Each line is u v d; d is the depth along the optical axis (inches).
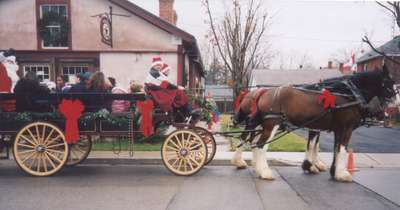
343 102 230.7
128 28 454.3
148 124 243.3
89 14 454.6
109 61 458.6
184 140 243.0
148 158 292.4
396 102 244.8
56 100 246.2
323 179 235.1
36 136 240.7
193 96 275.0
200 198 189.2
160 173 253.8
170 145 243.6
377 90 239.8
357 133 550.6
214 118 288.0
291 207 173.5
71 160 275.6
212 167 277.6
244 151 332.8
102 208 171.6
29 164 264.5
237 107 294.8
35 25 455.8
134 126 253.0
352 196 193.8
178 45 453.4
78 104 240.1
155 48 454.9
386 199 188.4
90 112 250.1
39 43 456.4
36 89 246.1
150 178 237.1
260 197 191.3
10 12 455.5
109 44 455.5
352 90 233.9
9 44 456.4
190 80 623.8
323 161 295.4
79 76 291.3
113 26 454.0
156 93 245.9
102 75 263.7
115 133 252.4
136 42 455.2
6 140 258.8
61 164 241.4
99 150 329.7
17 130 248.2
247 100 271.0
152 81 248.5
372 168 272.7
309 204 178.7
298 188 210.8
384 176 243.6
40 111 249.9
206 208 171.6
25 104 246.8
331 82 251.6
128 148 337.1
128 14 452.8
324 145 386.9
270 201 183.8
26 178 235.9
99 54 458.6
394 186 216.2
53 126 239.9
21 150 250.4
